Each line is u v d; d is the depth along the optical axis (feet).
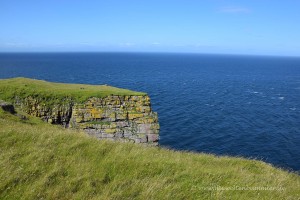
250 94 352.90
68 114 114.83
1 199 28.71
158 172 36.91
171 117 217.15
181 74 614.34
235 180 37.24
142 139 116.67
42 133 45.42
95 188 31.73
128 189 31.99
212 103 280.31
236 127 198.90
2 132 43.01
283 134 187.42
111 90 124.67
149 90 352.90
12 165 33.88
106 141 46.80
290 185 40.70
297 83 500.74
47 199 29.30
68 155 38.58
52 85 131.03
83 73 558.56
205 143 166.09
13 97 112.78
